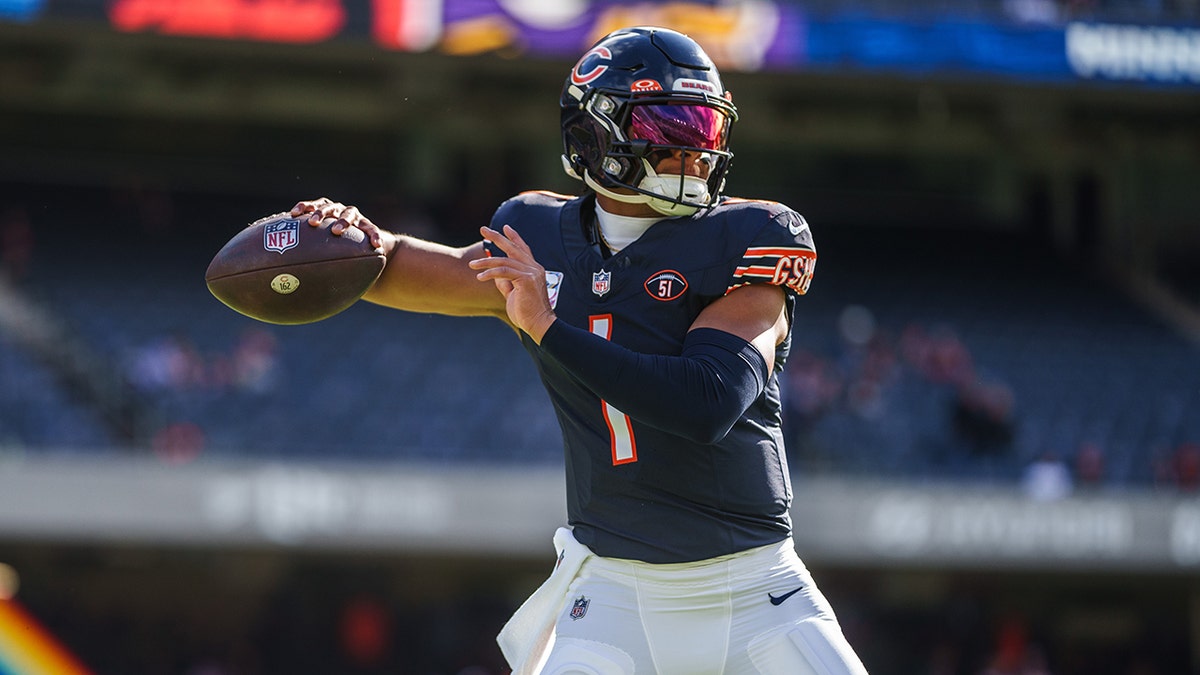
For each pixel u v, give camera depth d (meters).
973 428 54.59
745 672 10.22
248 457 49.28
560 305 10.33
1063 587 57.50
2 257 61.62
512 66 62.94
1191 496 49.25
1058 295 70.56
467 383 55.53
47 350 53.38
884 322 65.56
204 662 51.00
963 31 59.97
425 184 71.12
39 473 43.00
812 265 10.12
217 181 69.88
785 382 54.47
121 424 49.16
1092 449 54.34
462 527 45.31
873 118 72.62
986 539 48.38
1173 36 61.03
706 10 58.00
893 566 48.00
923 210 76.00
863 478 51.41
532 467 50.31
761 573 10.26
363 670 51.78
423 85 66.12
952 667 54.22
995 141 74.31
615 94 10.11
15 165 67.69
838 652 10.03
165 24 56.22
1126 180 75.00
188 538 43.66
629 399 9.18
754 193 74.38
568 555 10.55
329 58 63.84
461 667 53.06
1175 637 58.09
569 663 10.16
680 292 10.00
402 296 11.34
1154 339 66.56
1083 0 62.72
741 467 10.19
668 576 10.16
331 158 70.81
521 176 72.19
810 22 58.78
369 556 47.41
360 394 53.91
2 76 64.88
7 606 48.94
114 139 68.75
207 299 60.03
